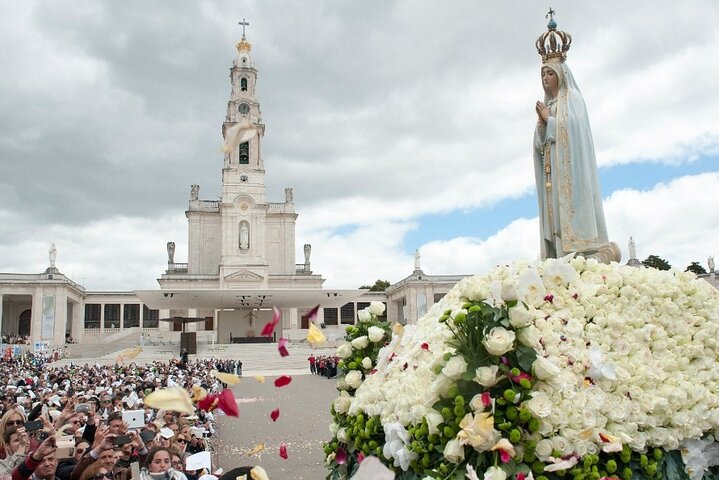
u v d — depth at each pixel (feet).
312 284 264.93
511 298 11.41
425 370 13.50
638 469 11.96
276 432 57.77
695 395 12.85
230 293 181.78
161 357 168.45
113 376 78.48
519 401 11.04
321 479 39.19
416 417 12.07
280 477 40.11
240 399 84.53
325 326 251.80
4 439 21.52
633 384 12.82
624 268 15.98
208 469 25.72
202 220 263.29
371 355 17.16
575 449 11.24
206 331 240.94
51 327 216.95
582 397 11.82
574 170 27.22
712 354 14.34
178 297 186.09
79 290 246.68
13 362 133.90
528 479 10.31
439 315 15.93
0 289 215.31
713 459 12.94
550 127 28.25
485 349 11.36
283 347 8.70
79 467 18.86
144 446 25.45
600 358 12.57
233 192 255.29
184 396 7.87
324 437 54.60
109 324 277.64
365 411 14.39
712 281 161.48
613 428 11.93
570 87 28.76
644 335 13.79
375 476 7.19
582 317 13.88
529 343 11.25
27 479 18.10
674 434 12.35
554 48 29.32
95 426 27.40
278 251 271.49
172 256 269.44
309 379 119.24
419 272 238.48
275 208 274.77
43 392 56.75
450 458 10.82
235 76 262.47
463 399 11.16
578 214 26.89
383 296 284.00
